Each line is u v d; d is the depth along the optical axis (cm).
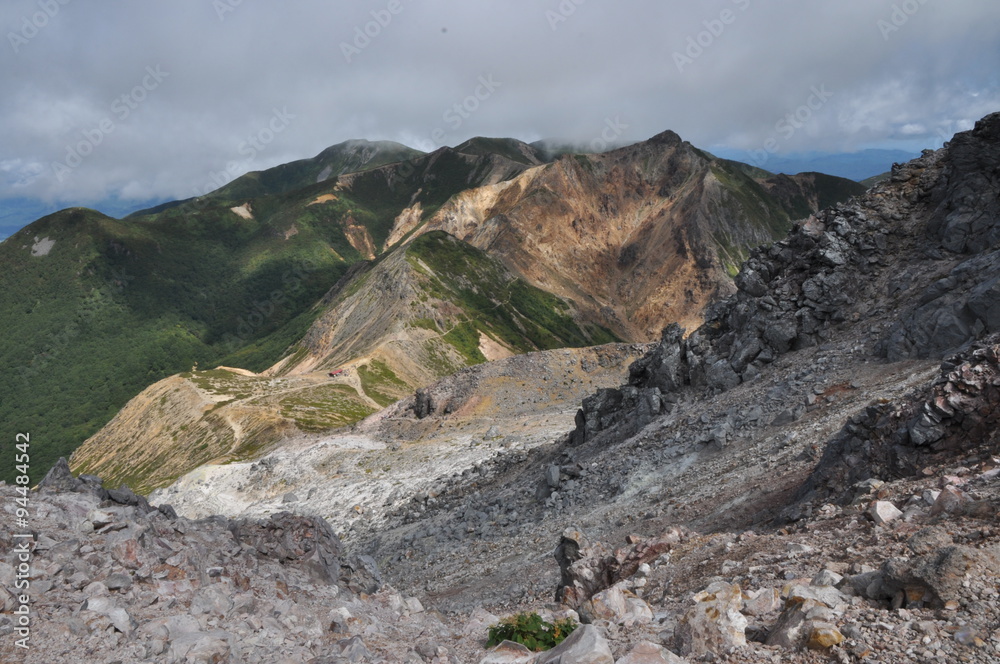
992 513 1230
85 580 1104
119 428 19062
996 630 796
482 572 3547
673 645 942
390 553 4816
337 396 18038
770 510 2641
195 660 886
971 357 2125
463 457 7112
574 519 3769
